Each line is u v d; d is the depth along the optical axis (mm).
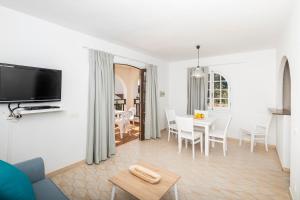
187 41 3461
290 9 2123
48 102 2590
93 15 2344
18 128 2285
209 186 2342
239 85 4516
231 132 4664
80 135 3049
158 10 2189
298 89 1770
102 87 3242
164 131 5625
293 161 1980
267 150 3742
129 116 5512
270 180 2492
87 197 2104
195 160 3246
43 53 2498
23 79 2197
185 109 5535
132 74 8211
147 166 2146
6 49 2145
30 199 1279
